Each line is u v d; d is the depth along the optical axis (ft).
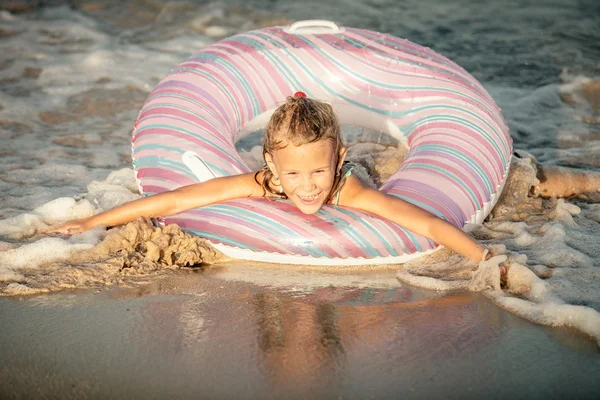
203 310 16.11
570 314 15.19
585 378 13.41
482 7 46.68
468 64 37.01
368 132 27.50
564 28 42.24
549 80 34.63
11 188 23.32
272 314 15.90
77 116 30.53
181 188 19.16
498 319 15.55
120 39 40.98
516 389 13.10
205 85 22.30
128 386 13.28
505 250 18.25
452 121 21.34
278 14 45.39
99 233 18.92
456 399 12.83
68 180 24.16
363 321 15.55
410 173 19.58
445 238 17.74
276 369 13.73
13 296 16.75
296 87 23.32
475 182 19.57
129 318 15.72
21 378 13.58
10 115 30.17
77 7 46.01
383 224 18.19
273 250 18.31
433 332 15.05
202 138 20.61
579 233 19.71
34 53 38.11
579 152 26.89
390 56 23.45
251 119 23.16
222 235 18.57
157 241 18.31
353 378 13.42
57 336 15.01
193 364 13.92
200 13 45.16
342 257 18.24
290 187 17.03
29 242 19.06
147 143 20.68
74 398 12.96
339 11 46.01
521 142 28.02
